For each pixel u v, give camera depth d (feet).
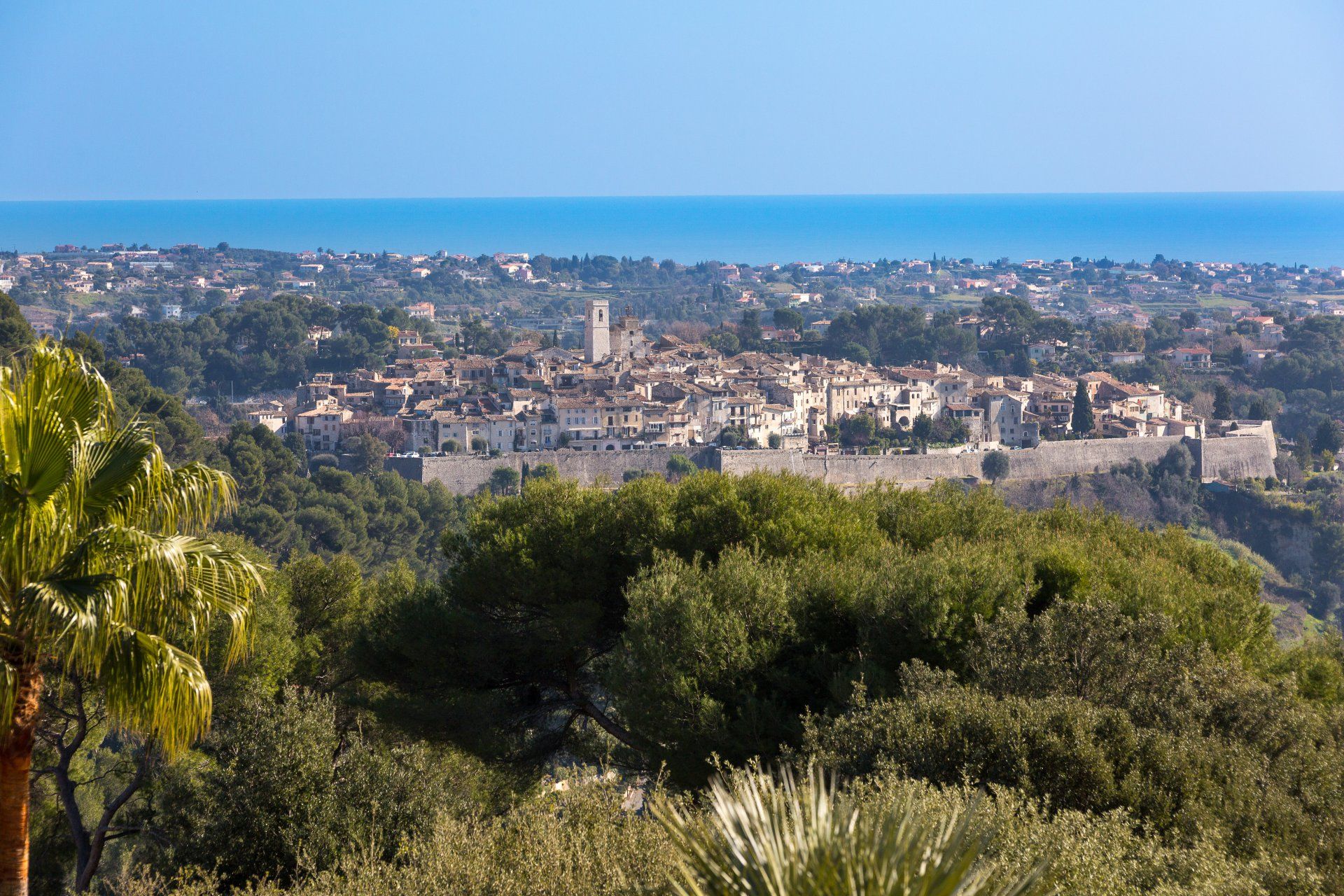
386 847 69.31
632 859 48.83
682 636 73.36
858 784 47.88
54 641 45.19
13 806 46.14
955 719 55.83
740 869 25.07
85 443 47.80
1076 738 53.88
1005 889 26.43
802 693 72.43
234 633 50.34
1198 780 53.21
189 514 50.42
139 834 87.15
